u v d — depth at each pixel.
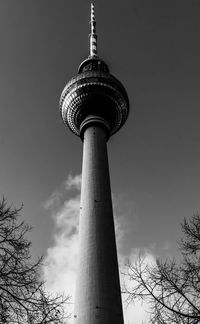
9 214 20.55
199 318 17.52
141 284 19.58
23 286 19.12
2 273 18.75
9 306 18.39
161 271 19.48
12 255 19.47
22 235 20.45
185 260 19.66
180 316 17.77
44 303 19.22
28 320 18.59
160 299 18.67
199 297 18.42
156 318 17.95
